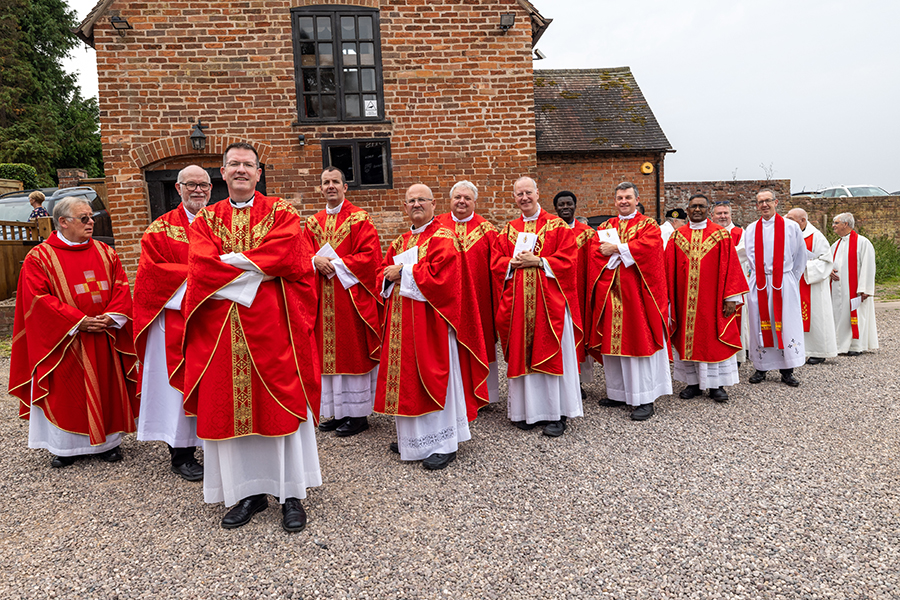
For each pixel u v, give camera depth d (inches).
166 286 133.8
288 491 121.9
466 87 321.4
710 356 203.8
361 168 319.6
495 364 202.7
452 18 318.3
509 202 327.3
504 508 128.6
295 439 120.0
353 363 181.6
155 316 135.9
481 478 145.1
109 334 163.2
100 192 498.6
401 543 114.3
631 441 168.7
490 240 194.4
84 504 136.1
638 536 115.3
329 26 312.0
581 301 207.3
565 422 185.5
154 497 139.1
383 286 157.4
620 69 560.1
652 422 185.8
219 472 119.6
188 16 298.0
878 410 189.3
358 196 317.4
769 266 226.5
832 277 271.4
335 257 178.5
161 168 305.1
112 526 124.3
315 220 190.9
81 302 158.6
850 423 178.1
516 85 324.2
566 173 458.6
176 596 98.8
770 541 112.0
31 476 153.7
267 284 118.3
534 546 112.3
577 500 131.7
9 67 1087.6
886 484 135.1
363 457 161.9
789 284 224.8
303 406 119.9
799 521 119.3
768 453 156.3
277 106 307.9
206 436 114.3
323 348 180.5
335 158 318.7
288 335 120.6
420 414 151.4
